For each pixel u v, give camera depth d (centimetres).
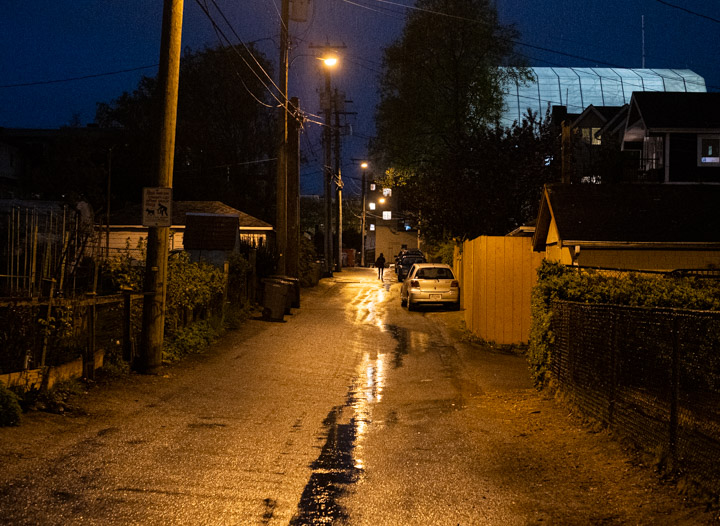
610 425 782
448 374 1338
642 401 698
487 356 1566
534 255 1730
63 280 1177
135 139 4966
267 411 958
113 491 586
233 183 5306
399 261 4591
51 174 4688
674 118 3591
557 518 550
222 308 1788
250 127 5441
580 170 3500
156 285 1163
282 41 2475
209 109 5306
